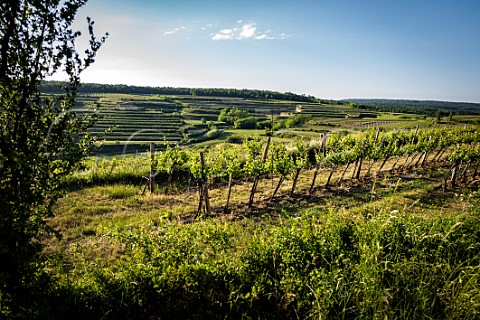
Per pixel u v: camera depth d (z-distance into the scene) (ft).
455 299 12.36
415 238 15.51
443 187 41.29
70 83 11.45
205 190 31.24
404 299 12.05
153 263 13.87
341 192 39.42
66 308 11.71
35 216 11.55
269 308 13.25
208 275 13.55
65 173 11.68
